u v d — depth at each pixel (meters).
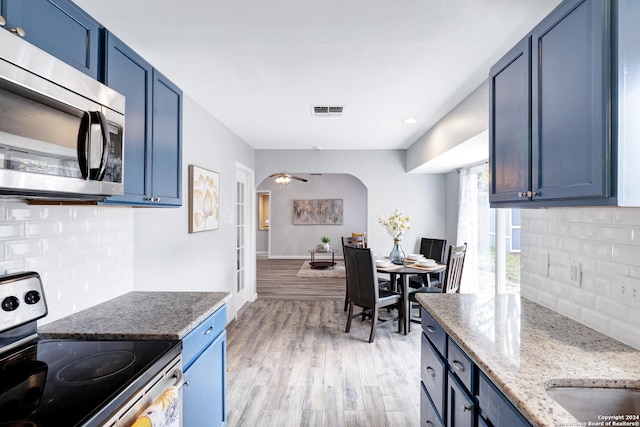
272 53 2.03
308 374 2.65
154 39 1.86
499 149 1.61
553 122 1.21
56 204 1.40
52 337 1.35
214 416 1.73
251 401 2.29
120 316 1.56
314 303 4.74
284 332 3.57
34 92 0.97
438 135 3.58
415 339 3.39
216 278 3.50
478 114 2.57
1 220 1.26
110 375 1.04
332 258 8.87
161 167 1.84
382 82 2.49
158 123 1.80
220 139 3.59
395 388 2.45
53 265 1.48
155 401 1.08
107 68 1.38
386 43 1.91
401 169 5.11
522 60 1.41
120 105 1.35
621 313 1.25
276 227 9.51
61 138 1.06
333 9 1.58
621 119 0.96
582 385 0.97
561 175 1.17
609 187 0.97
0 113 0.87
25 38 1.04
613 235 1.29
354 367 2.77
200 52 2.02
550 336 1.30
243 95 2.77
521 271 1.93
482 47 1.96
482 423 1.15
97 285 1.76
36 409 0.86
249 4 1.55
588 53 1.03
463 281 4.43
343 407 2.22
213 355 1.72
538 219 1.78
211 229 3.31
